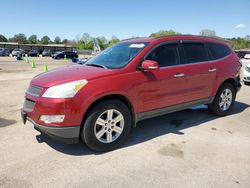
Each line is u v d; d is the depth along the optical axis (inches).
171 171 137.3
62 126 143.8
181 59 193.8
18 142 172.7
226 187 123.4
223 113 235.1
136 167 141.4
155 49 180.7
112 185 124.2
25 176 131.3
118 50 194.2
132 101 165.8
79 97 144.3
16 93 339.0
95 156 154.4
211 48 220.8
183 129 201.2
